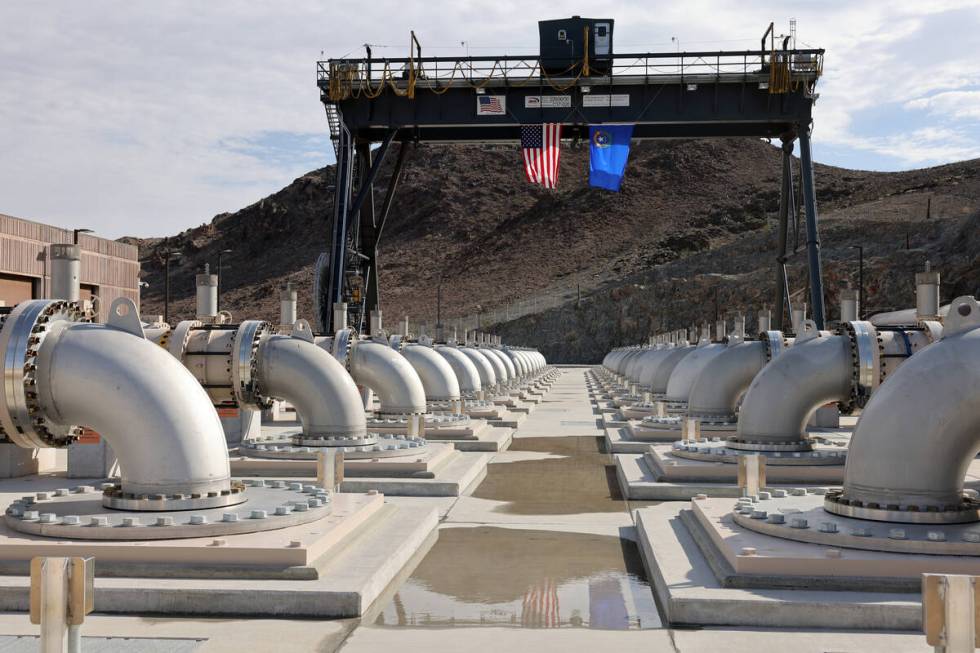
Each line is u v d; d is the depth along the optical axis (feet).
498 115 111.24
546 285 490.49
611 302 352.08
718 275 335.67
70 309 30.94
